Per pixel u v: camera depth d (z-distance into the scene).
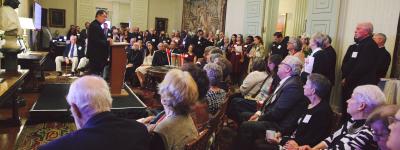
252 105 3.79
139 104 4.78
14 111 4.09
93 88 1.50
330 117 2.42
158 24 14.44
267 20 8.27
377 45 3.94
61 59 8.65
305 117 2.46
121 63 5.20
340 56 5.30
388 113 1.56
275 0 8.24
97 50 5.42
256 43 7.60
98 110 1.47
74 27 11.43
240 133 2.89
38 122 4.24
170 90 1.80
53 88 5.75
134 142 1.45
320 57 4.23
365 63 3.87
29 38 9.27
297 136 2.47
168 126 1.75
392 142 1.25
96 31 5.36
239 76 7.82
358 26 4.01
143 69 7.04
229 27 10.22
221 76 2.81
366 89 2.03
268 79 3.94
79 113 1.50
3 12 4.50
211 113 2.61
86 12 12.86
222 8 11.19
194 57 7.47
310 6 5.99
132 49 7.79
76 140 1.35
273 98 3.10
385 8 4.55
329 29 5.52
